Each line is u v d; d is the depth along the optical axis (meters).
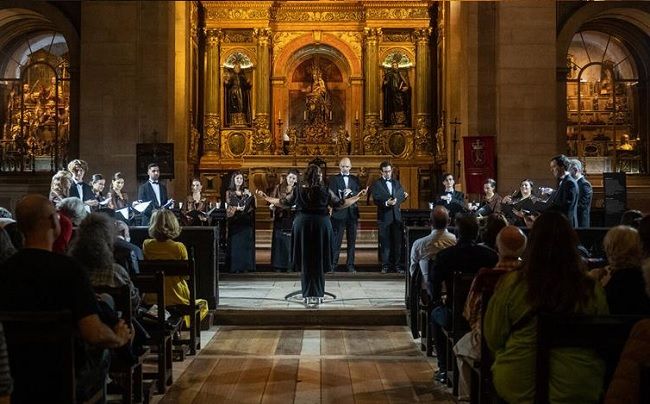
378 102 26.50
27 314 4.29
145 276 7.31
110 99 17.20
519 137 15.33
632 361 3.75
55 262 4.57
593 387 4.50
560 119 19.56
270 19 26.67
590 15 19.55
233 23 26.38
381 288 13.50
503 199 13.52
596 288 4.68
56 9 18.97
